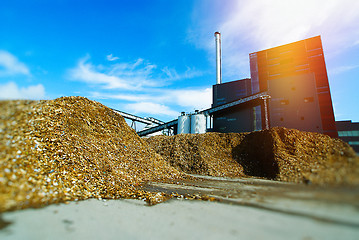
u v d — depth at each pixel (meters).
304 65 49.34
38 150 5.45
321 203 2.23
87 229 2.81
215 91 70.38
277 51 54.12
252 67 57.69
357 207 1.96
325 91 45.56
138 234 2.70
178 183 8.02
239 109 50.00
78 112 9.92
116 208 4.18
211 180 9.13
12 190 3.53
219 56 70.94
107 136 10.14
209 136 17.78
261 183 7.71
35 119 6.53
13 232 2.46
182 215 3.67
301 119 46.50
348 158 3.22
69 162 6.15
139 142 12.10
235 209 3.73
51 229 2.68
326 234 1.90
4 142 4.43
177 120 42.91
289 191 2.99
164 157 15.91
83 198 4.78
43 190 4.22
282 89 50.81
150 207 4.40
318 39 49.09
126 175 7.94
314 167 3.59
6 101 4.58
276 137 12.73
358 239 1.72
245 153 14.43
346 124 36.25
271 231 2.25
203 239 2.46
